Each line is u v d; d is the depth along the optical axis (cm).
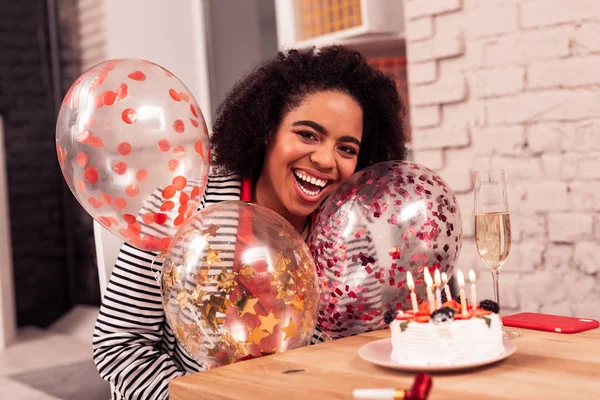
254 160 148
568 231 219
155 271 130
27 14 468
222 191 147
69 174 124
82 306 477
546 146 222
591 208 213
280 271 109
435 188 124
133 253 132
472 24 236
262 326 108
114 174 120
